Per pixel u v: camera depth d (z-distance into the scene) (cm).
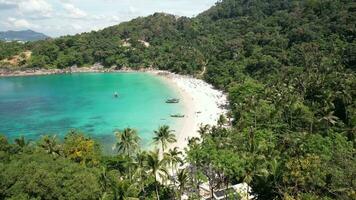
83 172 5538
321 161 5653
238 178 6638
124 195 5712
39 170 4872
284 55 19675
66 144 8144
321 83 12544
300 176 5291
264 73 18725
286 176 5584
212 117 14500
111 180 6156
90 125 14250
